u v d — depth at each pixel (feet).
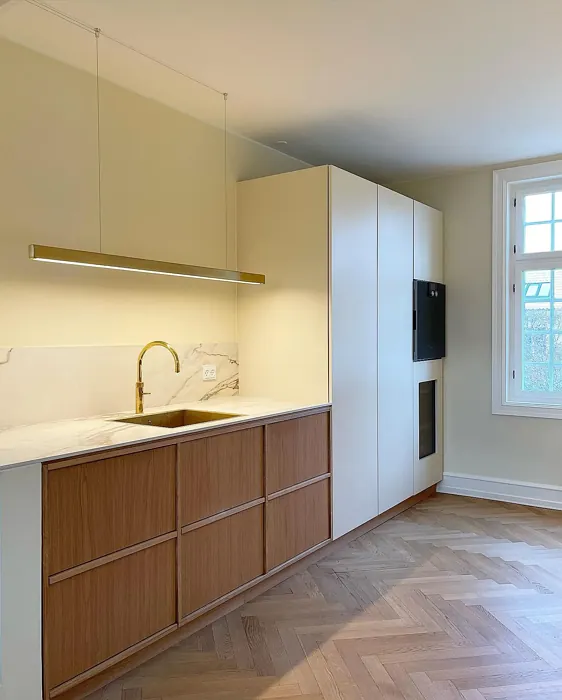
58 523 6.42
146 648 7.72
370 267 12.29
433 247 15.14
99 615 6.91
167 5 7.50
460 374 15.60
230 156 12.13
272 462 9.71
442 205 15.75
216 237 11.77
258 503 9.40
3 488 5.90
